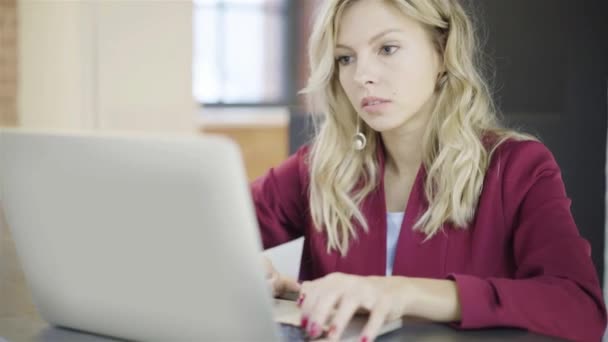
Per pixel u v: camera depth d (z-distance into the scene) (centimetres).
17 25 470
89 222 106
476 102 164
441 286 121
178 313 103
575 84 279
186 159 95
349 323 117
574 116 279
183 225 98
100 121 449
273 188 187
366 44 154
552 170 154
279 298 141
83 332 118
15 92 477
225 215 95
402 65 153
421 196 159
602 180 284
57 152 105
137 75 452
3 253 180
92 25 446
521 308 120
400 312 115
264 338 99
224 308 100
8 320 125
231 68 732
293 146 354
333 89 169
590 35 281
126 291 107
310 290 113
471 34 164
